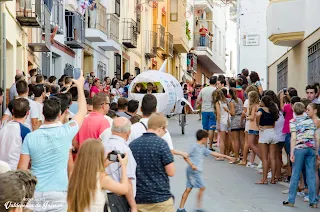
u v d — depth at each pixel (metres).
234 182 22.86
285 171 24.48
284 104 23.39
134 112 18.62
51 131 11.77
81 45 41.91
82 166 10.24
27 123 16.42
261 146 22.67
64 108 14.12
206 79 102.69
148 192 12.91
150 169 12.95
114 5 53.12
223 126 27.53
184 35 76.06
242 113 26.48
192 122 47.16
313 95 22.16
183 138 36.06
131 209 12.30
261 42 47.25
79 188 10.18
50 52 37.53
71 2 41.75
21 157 11.70
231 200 19.72
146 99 15.12
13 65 28.88
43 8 32.28
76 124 12.09
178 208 18.06
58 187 11.67
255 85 28.64
